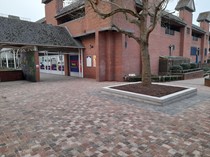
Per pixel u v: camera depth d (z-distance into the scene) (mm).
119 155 3471
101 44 14523
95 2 8719
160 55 19688
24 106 6941
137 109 6445
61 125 4988
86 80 15531
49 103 7367
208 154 3484
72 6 16938
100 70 14672
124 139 4133
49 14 21781
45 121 5305
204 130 4598
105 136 4289
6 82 14633
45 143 3963
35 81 14719
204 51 32688
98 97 8422
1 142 4023
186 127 4801
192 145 3832
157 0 10781
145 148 3727
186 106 6836
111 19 13109
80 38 17656
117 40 14414
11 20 15477
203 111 6203
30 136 4312
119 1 13305
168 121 5250
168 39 21219
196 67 20516
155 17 7926
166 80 14891
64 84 13047
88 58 16953
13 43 13188
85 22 15648
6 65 24656
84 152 3586
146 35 8547
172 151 3604
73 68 19406
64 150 3664
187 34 24938
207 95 8898
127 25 14375
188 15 24703
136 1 14711
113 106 6844
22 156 3451
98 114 5906
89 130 4641
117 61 14617
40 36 15453
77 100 7844
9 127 4871
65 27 18547
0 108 6688
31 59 15062
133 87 9062
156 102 6922
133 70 15656
